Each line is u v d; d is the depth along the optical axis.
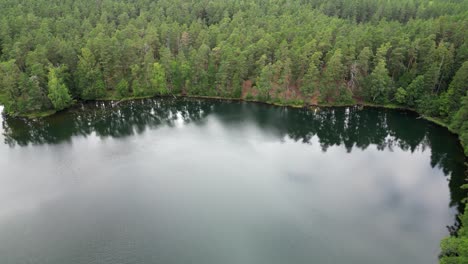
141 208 84.62
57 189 91.31
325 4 197.88
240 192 90.00
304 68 137.25
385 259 70.56
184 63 142.12
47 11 176.88
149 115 133.88
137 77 143.12
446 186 92.62
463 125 109.25
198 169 99.38
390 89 131.50
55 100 129.12
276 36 149.50
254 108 137.12
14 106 127.06
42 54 133.88
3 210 83.75
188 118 130.88
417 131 120.44
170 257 71.56
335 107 135.38
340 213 82.94
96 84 137.12
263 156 106.31
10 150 110.00
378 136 121.81
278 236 76.31
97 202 86.56
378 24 168.75
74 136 118.75
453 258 60.12
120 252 72.88
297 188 91.81
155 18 174.62
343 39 140.50
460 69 114.69
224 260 70.69
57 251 73.19
